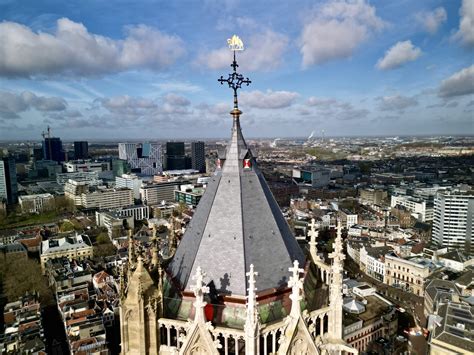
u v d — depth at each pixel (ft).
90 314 565.94
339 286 117.70
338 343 115.44
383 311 506.48
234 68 121.90
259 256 110.42
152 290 110.93
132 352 110.83
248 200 115.44
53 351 523.29
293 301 102.22
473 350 402.31
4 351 497.46
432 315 511.81
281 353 98.99
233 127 123.24
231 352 105.91
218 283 107.24
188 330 99.30
